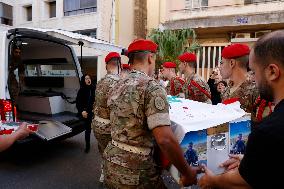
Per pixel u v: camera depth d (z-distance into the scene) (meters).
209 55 13.55
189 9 13.82
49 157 5.05
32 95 6.52
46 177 4.15
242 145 1.81
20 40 5.39
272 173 0.98
